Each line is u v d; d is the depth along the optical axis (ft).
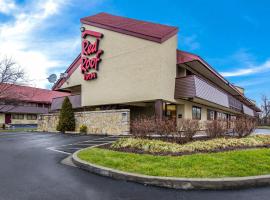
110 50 62.49
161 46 52.16
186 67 62.44
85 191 17.52
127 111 54.44
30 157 29.91
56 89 83.05
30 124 144.56
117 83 60.03
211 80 80.33
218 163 22.68
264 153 26.96
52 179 20.36
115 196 16.61
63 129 65.10
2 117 132.98
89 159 25.55
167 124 36.63
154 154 27.45
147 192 17.51
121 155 26.94
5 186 18.43
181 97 56.24
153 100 53.11
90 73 67.26
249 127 42.04
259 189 18.29
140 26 61.82
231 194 17.17
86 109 70.74
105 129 58.23
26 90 138.92
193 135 37.37
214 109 86.84
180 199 16.20
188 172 20.27
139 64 55.72
